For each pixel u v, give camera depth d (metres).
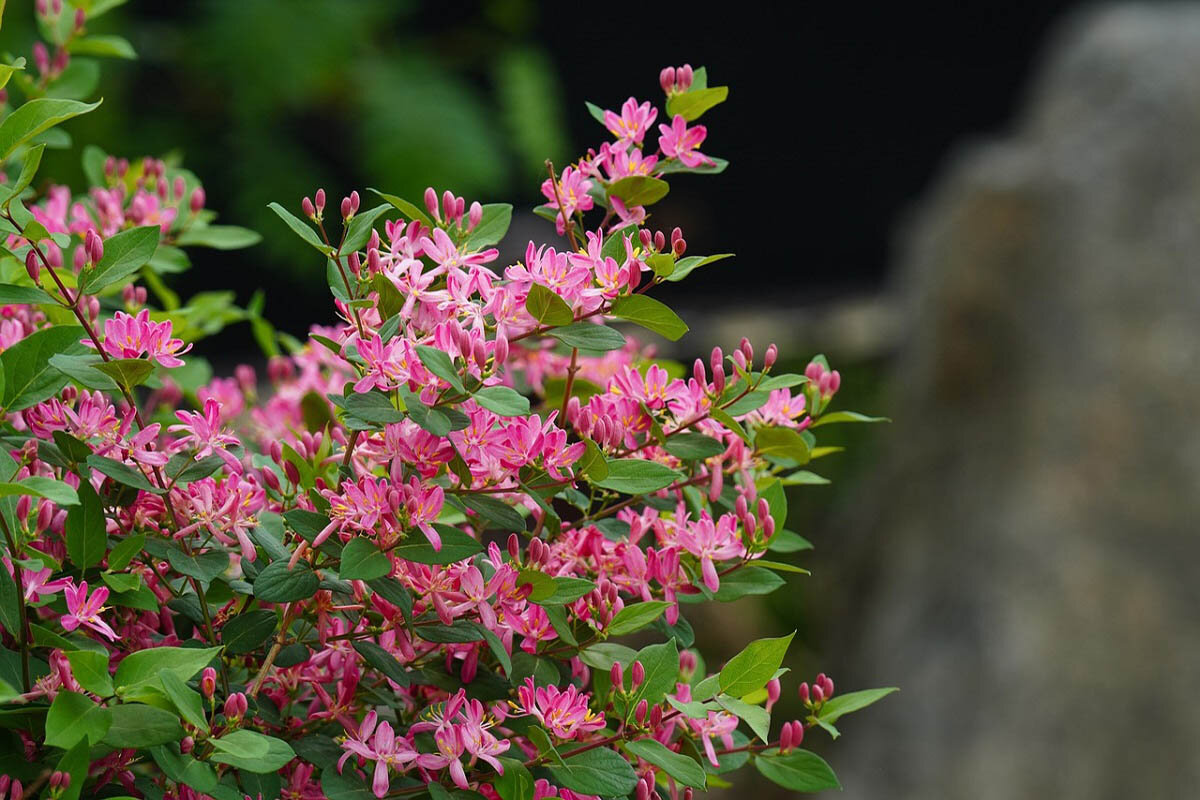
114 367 1.50
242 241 1.69
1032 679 3.43
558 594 1.52
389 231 1.53
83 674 1.47
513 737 1.55
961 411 4.18
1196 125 4.07
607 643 1.56
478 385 1.50
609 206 1.58
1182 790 3.25
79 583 1.53
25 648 1.49
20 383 1.51
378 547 1.50
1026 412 3.94
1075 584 3.52
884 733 3.68
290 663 1.54
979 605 3.68
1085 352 3.86
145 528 1.53
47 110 1.51
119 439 1.51
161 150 4.19
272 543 1.53
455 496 1.52
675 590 1.55
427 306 1.51
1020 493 3.78
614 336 1.52
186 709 1.46
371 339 1.51
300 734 1.55
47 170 3.70
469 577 1.51
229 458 1.52
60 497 1.46
